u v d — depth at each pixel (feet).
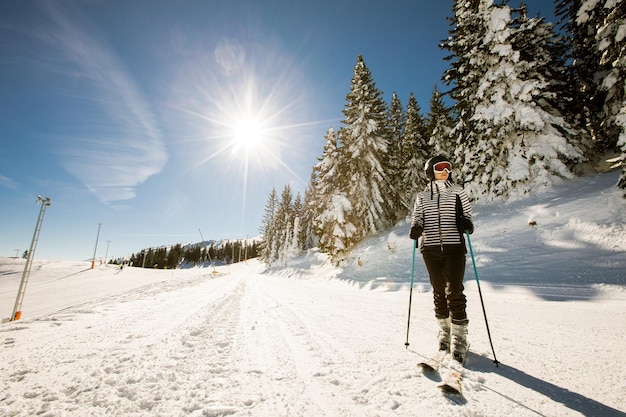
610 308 11.47
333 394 5.42
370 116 67.36
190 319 13.34
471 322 11.02
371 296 23.43
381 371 6.51
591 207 27.25
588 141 40.14
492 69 41.32
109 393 5.44
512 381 5.71
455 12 49.49
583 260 20.03
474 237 34.04
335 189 76.33
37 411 4.75
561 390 5.22
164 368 6.78
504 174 39.78
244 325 12.30
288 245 146.20
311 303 19.60
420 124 74.74
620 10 31.83
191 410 4.87
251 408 4.92
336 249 62.28
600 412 4.43
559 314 11.32
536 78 40.52
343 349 8.30
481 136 40.75
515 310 12.89
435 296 8.07
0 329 10.90
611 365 6.18
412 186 70.13
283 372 6.59
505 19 39.68
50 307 56.54
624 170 25.73
